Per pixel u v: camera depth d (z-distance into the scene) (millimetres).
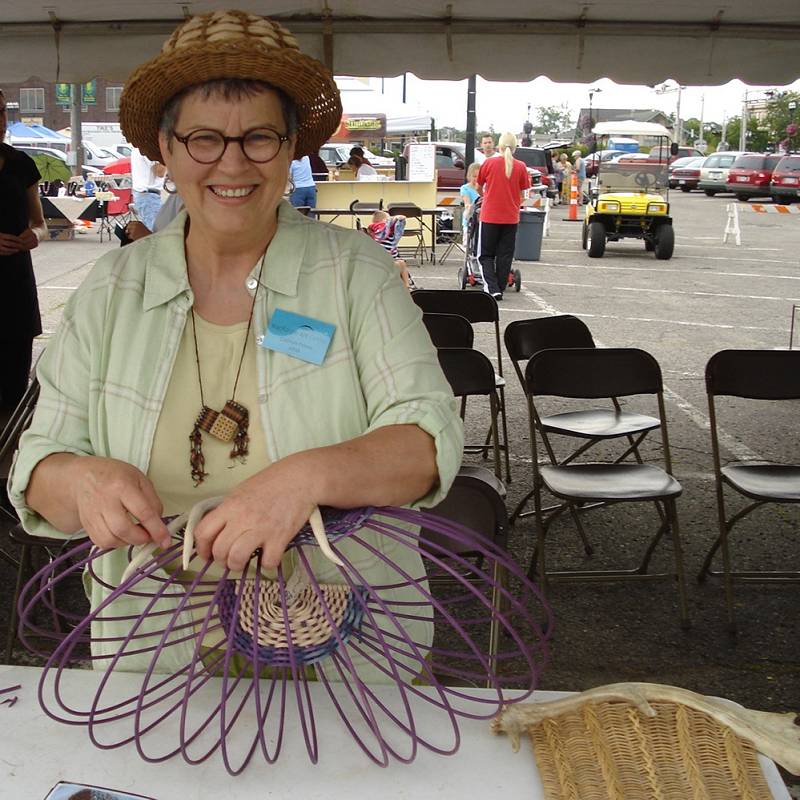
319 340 1469
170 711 1243
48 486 1349
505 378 7656
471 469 3830
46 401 1482
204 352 1500
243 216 1442
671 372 7898
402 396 1404
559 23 5223
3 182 4750
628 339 9273
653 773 1185
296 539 1201
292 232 1525
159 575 1508
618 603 3879
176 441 1484
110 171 20438
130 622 1536
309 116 1547
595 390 4172
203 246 1511
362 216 15094
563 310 10805
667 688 1316
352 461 1235
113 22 5309
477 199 11555
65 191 19703
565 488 3736
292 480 1178
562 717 1297
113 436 1485
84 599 3688
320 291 1495
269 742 1279
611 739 1241
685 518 4754
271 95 1428
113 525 1235
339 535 1217
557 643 3527
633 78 5402
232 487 1482
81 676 1454
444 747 1271
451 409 1419
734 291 12672
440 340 5043
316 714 1349
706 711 1274
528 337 5020
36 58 5438
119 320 1492
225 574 1181
